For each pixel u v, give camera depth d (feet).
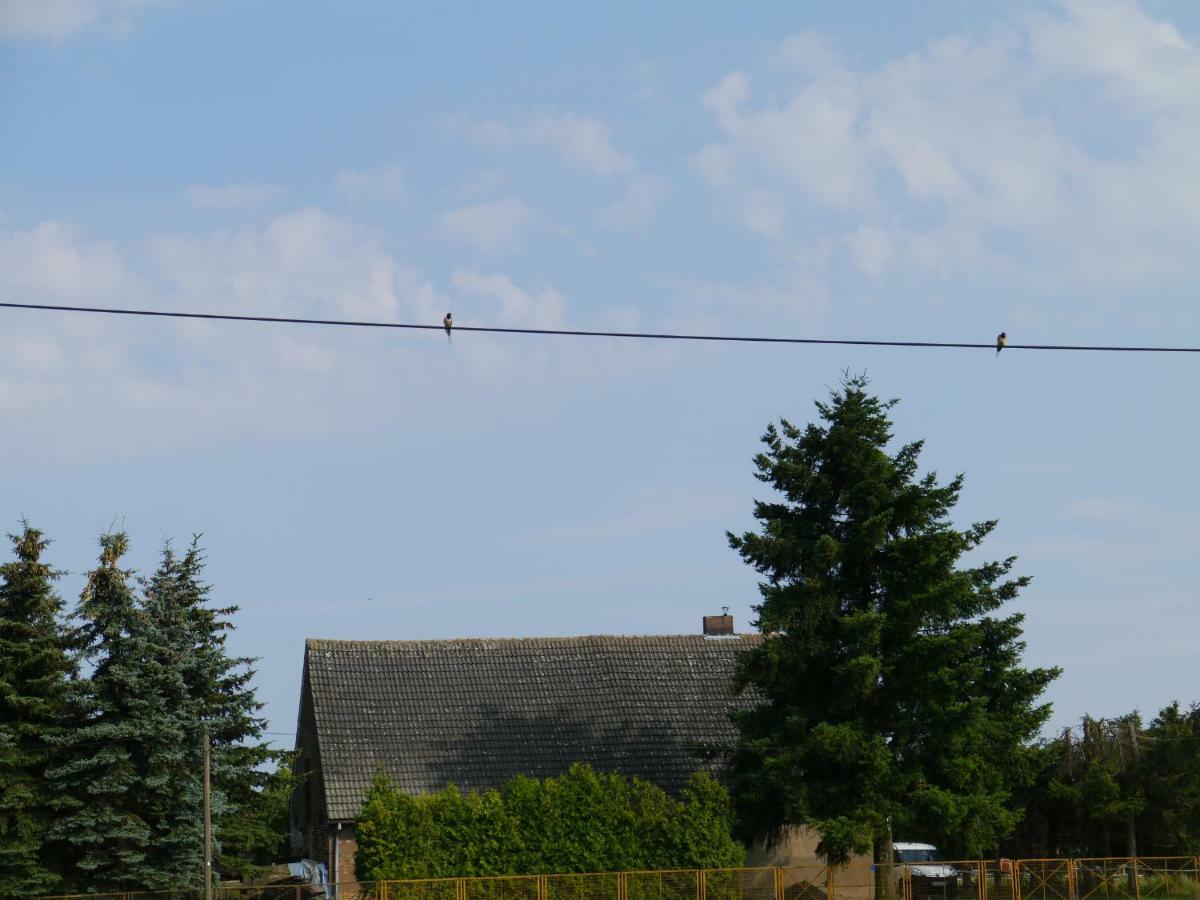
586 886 131.95
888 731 134.51
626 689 162.50
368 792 135.23
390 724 152.76
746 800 134.82
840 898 148.77
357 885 132.36
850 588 136.46
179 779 137.28
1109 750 156.97
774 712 137.18
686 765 154.92
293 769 170.09
